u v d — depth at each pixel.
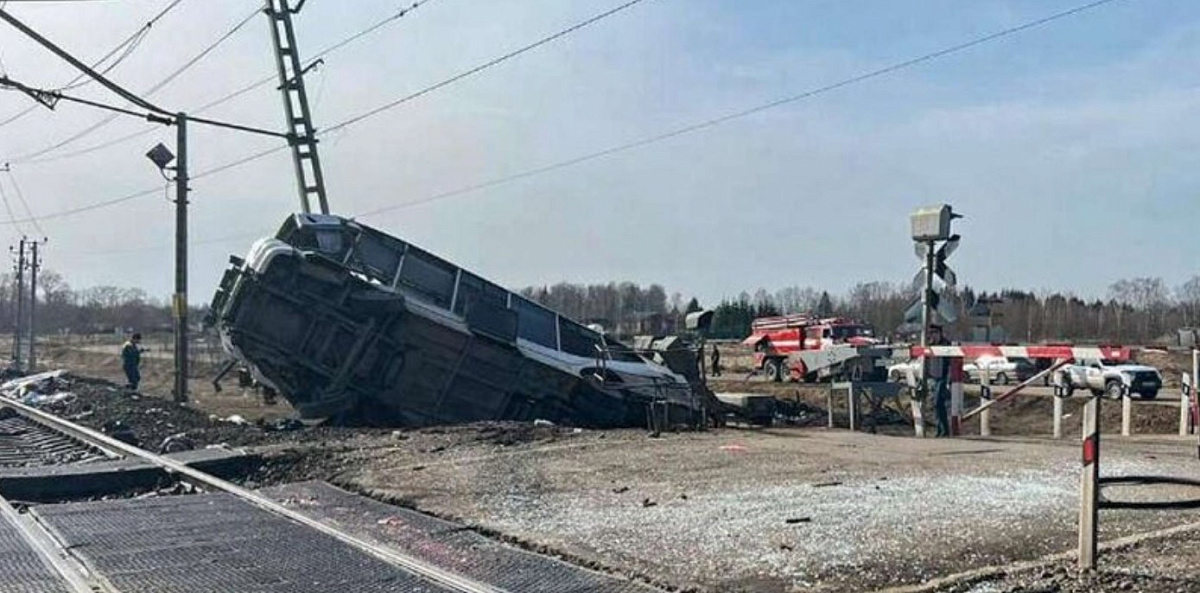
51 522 10.23
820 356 44.78
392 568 8.16
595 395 23.25
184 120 27.52
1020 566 7.63
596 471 13.14
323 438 17.72
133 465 14.02
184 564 8.38
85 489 13.29
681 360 25.72
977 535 8.75
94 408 26.70
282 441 17.28
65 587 7.74
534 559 8.38
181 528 9.90
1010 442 16.48
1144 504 8.02
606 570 7.95
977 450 15.02
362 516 10.48
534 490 11.73
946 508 10.04
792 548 8.39
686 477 12.49
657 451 15.12
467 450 15.52
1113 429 29.64
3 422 24.84
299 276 21.94
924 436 18.14
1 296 116.62
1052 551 8.15
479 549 8.80
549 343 24.36
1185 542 8.31
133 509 10.99
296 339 22.11
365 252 23.61
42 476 13.00
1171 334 79.31
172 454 14.96
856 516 9.70
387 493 11.62
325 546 9.02
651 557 8.21
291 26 30.45
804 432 19.38
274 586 7.66
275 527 9.91
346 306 22.08
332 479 13.10
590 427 23.44
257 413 27.81
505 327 23.72
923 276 18.62
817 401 37.06
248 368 23.06
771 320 50.94
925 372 18.39
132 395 30.44
